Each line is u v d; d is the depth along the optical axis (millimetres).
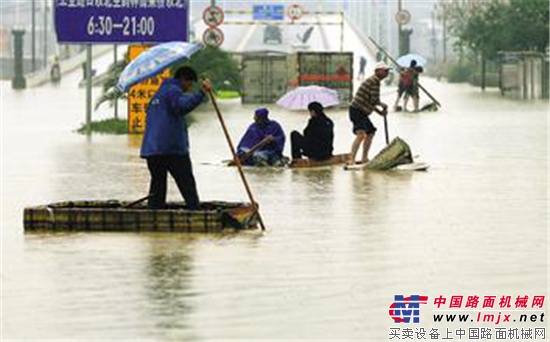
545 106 105250
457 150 59312
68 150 59844
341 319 23500
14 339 22250
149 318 23656
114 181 45688
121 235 32969
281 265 28672
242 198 40406
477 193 41750
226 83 124938
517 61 125625
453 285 26375
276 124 51875
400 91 98062
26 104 113250
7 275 27688
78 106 109125
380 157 49812
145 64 34844
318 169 50406
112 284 26672
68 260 29422
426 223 34938
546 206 38438
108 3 67000
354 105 51188
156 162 34625
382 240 32031
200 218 33281
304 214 36781
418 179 46219
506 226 34375
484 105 107875
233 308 24438
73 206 35594
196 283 26750
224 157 55469
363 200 39938
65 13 66875
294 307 24484
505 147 61062
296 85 107562
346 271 27984
